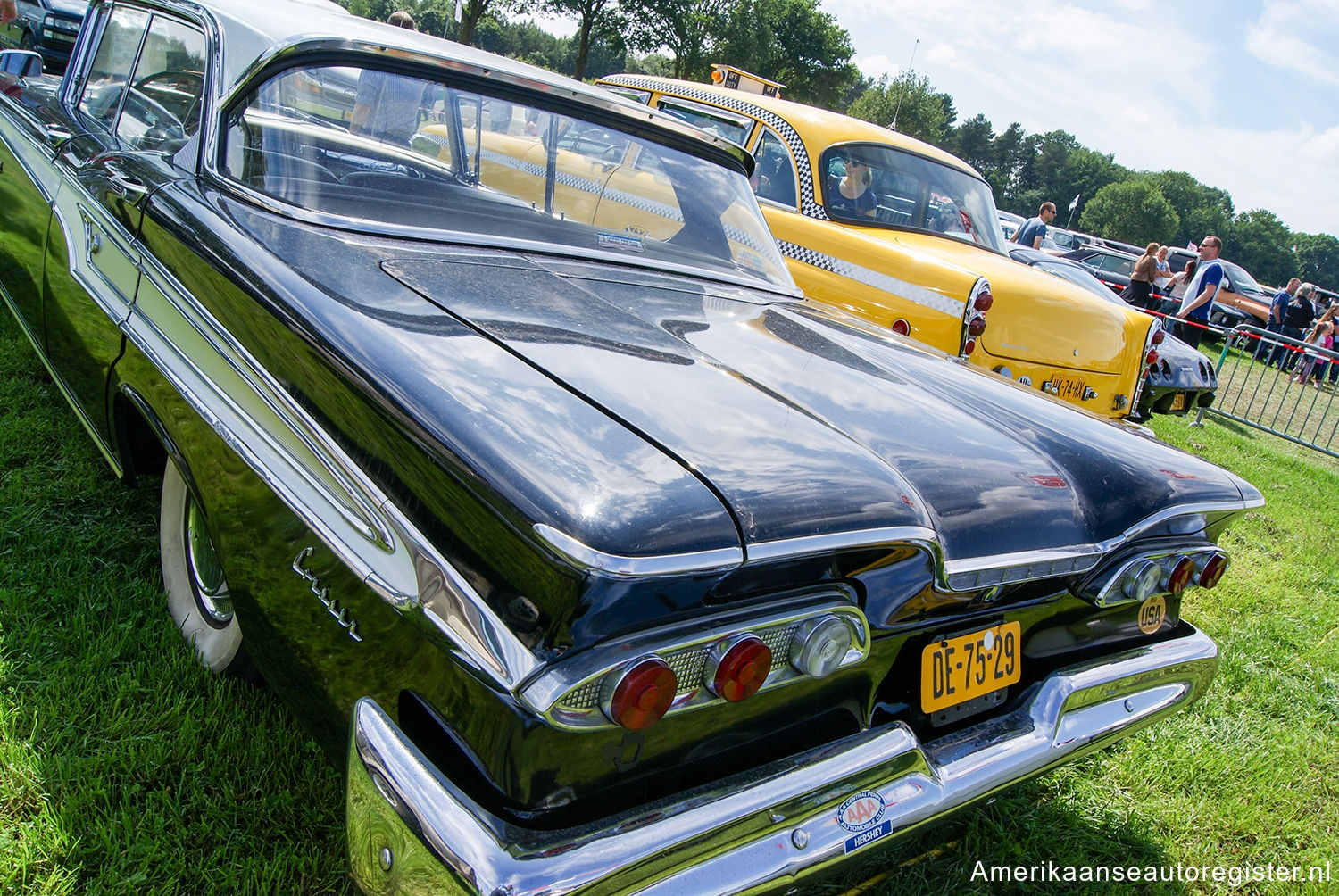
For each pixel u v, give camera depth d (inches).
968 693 69.3
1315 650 150.9
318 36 80.5
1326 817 108.7
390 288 65.4
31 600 92.1
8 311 156.8
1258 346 405.1
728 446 56.3
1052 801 101.4
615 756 50.4
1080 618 78.1
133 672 84.6
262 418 64.0
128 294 82.8
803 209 195.8
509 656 46.5
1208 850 99.0
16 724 77.3
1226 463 282.7
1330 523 236.7
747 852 52.2
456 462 49.9
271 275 64.6
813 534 52.9
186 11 94.1
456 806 46.4
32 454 117.3
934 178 213.0
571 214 93.3
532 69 97.0
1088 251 754.8
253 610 64.8
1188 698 83.7
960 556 62.9
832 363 79.7
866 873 83.1
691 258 99.7
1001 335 179.8
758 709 56.4
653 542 46.9
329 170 78.0
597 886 46.1
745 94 214.2
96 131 105.0
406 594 51.4
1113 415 203.2
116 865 66.7
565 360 61.3
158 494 114.0
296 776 77.5
